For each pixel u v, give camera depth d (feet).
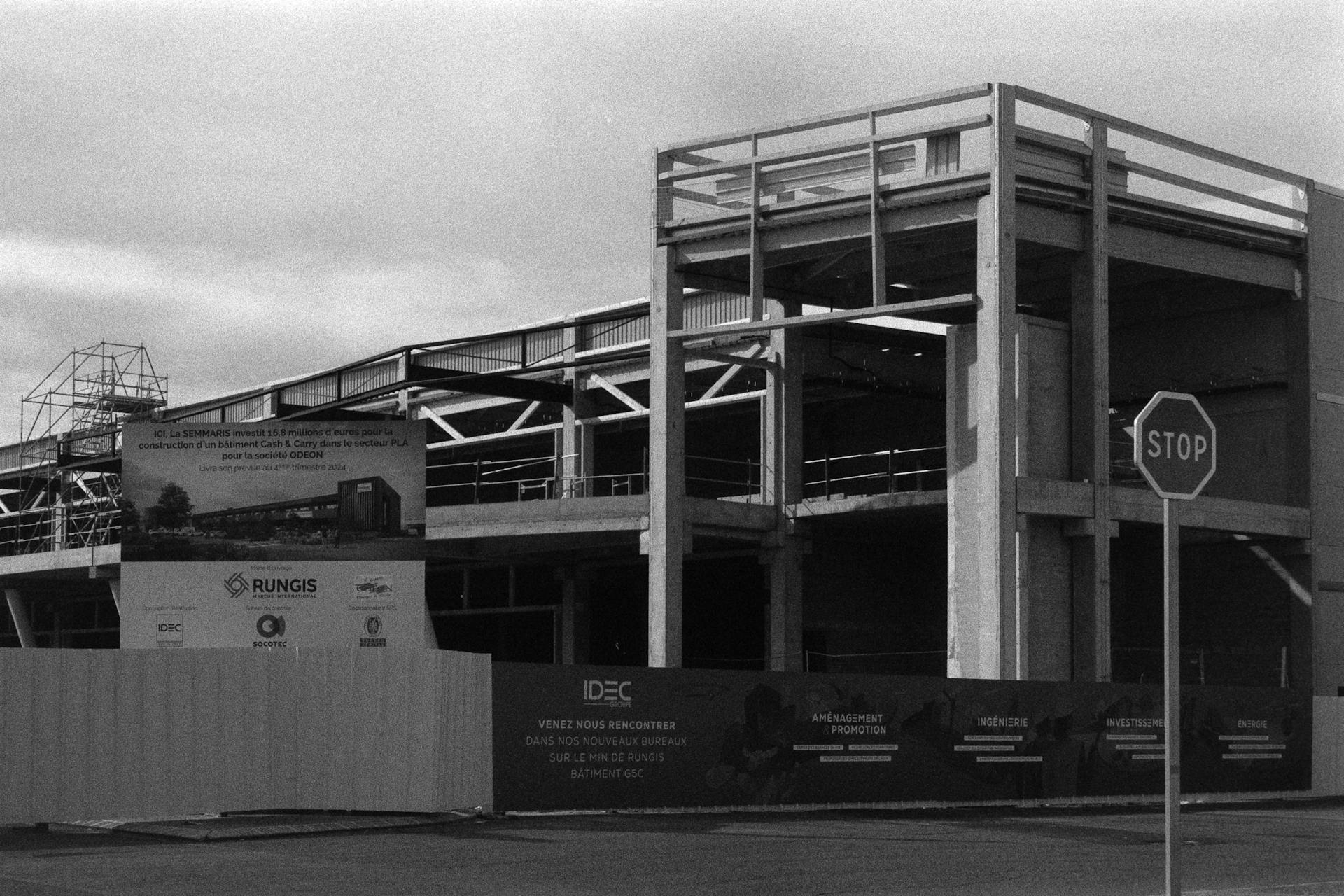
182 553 111.14
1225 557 131.95
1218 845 68.18
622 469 172.14
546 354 163.94
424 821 68.49
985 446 108.37
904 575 149.07
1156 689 94.27
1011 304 108.27
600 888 48.78
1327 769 102.37
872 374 141.38
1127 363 138.92
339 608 110.83
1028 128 110.32
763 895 47.78
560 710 74.69
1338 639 128.77
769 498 134.21
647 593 166.30
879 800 82.74
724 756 78.69
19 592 197.77
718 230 120.16
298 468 111.65
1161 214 118.32
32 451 223.30
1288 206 127.85
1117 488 114.32
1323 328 129.08
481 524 138.62
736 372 142.31
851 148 113.80
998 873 55.31
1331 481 128.77
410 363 159.74
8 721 65.16
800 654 131.64
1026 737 88.22
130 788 67.00
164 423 111.96
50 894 45.21
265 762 69.15
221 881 48.93
